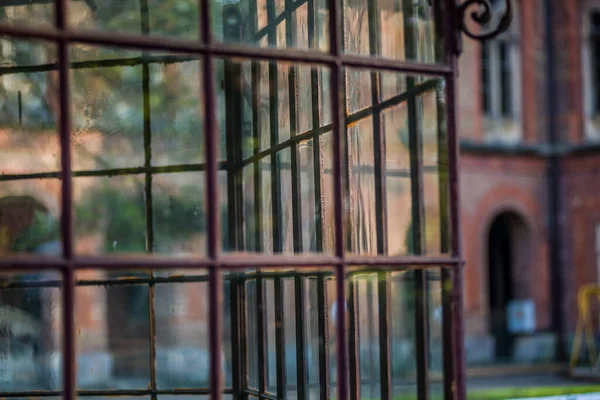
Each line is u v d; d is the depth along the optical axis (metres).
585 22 16.02
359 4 2.84
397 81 2.85
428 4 2.56
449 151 2.42
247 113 3.55
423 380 2.57
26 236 4.65
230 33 3.68
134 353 11.98
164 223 9.29
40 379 5.05
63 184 1.93
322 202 2.75
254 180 3.37
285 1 3.05
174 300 12.16
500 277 16.56
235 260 2.07
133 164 6.36
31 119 4.34
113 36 1.99
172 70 4.70
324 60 2.24
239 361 3.48
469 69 15.53
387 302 2.66
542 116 16.22
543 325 15.75
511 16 2.39
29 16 3.84
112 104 5.08
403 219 4.72
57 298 4.97
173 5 5.52
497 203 15.55
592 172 15.57
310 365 3.29
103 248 10.78
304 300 2.90
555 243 15.94
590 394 4.05
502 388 10.70
